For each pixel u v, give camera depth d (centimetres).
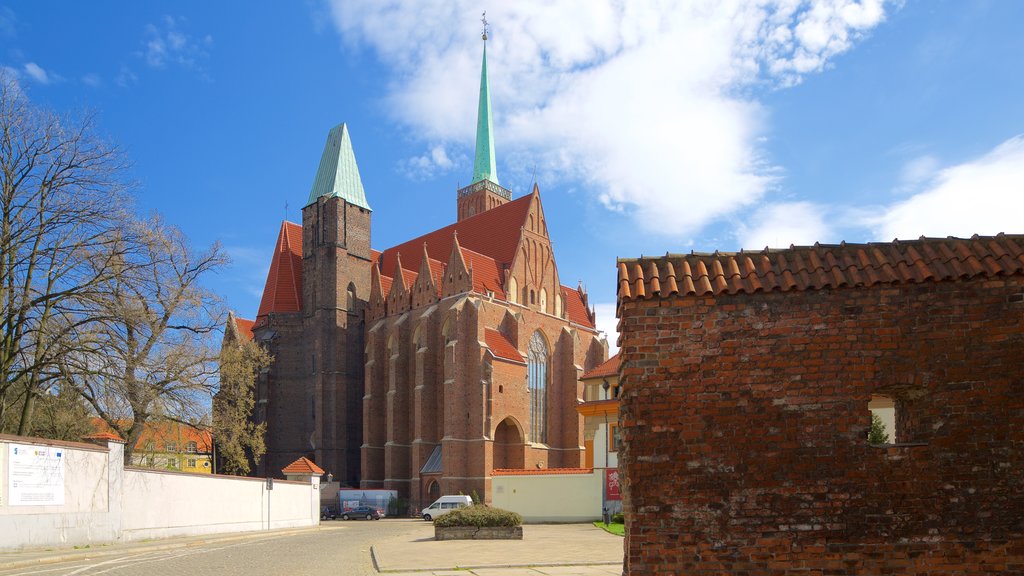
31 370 3603
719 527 1040
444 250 9944
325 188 9700
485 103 12362
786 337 1065
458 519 3553
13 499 2427
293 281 9712
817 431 1045
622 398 1116
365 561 2466
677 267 1123
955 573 1011
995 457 1027
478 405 7806
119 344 3825
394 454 8444
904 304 1059
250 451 9069
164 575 1948
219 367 5241
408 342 8875
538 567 2211
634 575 1040
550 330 9062
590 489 5153
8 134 3525
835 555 1022
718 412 1060
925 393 1046
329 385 9112
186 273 4794
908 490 1028
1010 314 1047
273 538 3825
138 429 4353
